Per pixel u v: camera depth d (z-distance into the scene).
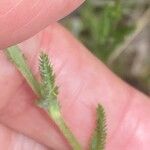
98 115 0.11
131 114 0.13
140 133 0.13
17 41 0.08
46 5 0.08
